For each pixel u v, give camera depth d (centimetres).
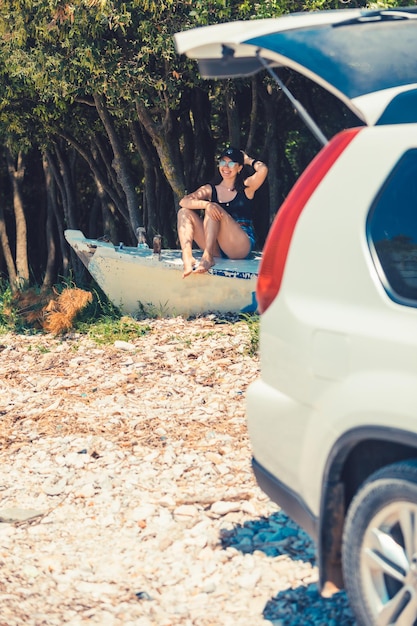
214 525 602
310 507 437
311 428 428
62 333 1266
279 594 506
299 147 2089
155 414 851
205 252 1274
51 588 526
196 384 956
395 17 485
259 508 622
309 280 436
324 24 477
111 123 1692
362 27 478
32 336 1274
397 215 416
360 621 407
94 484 679
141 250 1387
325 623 470
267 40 463
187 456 726
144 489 667
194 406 877
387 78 458
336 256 425
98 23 1324
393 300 400
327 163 441
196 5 1284
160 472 699
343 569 414
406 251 407
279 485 460
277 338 452
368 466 423
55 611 495
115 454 738
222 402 882
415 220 414
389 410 383
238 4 1314
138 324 1247
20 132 1784
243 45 468
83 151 1905
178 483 678
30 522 626
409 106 451
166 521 611
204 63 493
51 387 980
